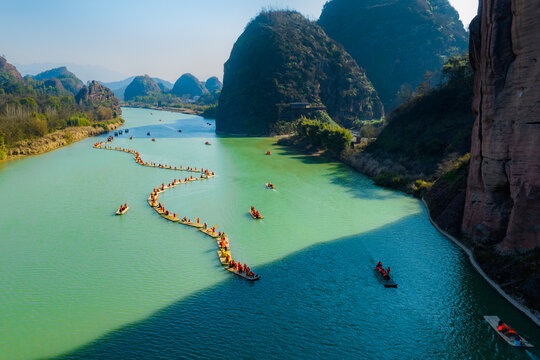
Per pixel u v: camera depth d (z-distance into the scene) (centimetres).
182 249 5938
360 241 6175
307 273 5147
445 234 6328
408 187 9100
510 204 5084
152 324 4044
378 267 5141
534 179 4453
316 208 7931
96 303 4438
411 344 3750
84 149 15950
